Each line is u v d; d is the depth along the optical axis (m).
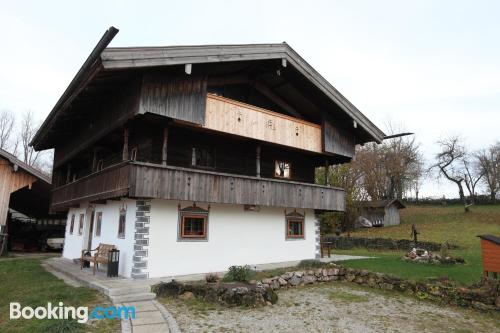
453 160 42.19
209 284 9.05
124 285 9.23
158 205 11.58
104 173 12.22
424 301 9.56
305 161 17.59
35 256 19.56
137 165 10.45
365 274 11.60
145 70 10.35
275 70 14.27
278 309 8.42
